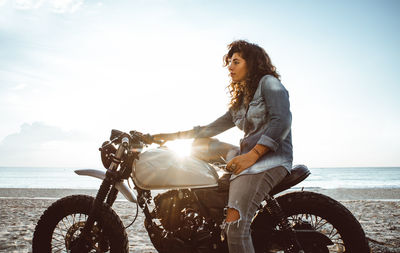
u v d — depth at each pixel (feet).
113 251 8.09
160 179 7.92
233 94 8.32
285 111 6.86
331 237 8.14
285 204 8.05
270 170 7.09
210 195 7.94
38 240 8.77
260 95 7.32
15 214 21.75
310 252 7.61
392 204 26.94
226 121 9.21
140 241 13.93
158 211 8.20
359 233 7.68
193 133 9.34
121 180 8.54
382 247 12.19
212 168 8.23
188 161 8.08
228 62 8.27
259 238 7.77
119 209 23.80
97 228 8.25
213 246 7.75
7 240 13.91
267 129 6.91
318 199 7.95
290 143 7.51
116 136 8.80
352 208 24.58
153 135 9.40
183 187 7.86
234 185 7.20
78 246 8.18
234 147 8.11
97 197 8.28
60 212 8.70
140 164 8.18
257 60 7.62
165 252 8.03
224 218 7.84
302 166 7.88
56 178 228.63
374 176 259.60
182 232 7.91
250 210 7.03
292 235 7.59
